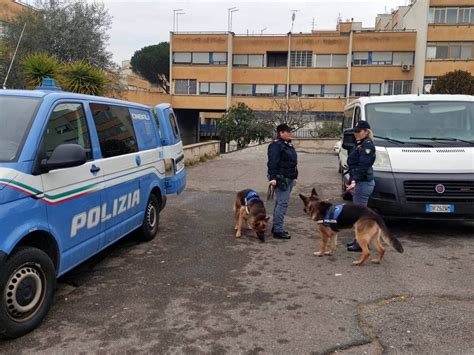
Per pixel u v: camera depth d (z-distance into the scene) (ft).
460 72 103.35
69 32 69.97
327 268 18.16
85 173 14.79
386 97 27.96
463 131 24.68
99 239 15.90
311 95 142.41
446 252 20.34
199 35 144.36
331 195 36.27
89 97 16.28
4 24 75.15
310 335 12.32
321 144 91.71
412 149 23.22
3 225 11.02
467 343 11.90
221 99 145.48
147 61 185.68
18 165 11.83
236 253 20.20
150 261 18.84
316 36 140.87
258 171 51.08
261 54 144.87
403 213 22.12
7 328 11.45
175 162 24.76
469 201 21.71
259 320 13.24
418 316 13.56
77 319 13.17
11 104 13.39
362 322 13.16
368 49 135.85
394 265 18.52
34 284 12.29
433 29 124.06
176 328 12.67
